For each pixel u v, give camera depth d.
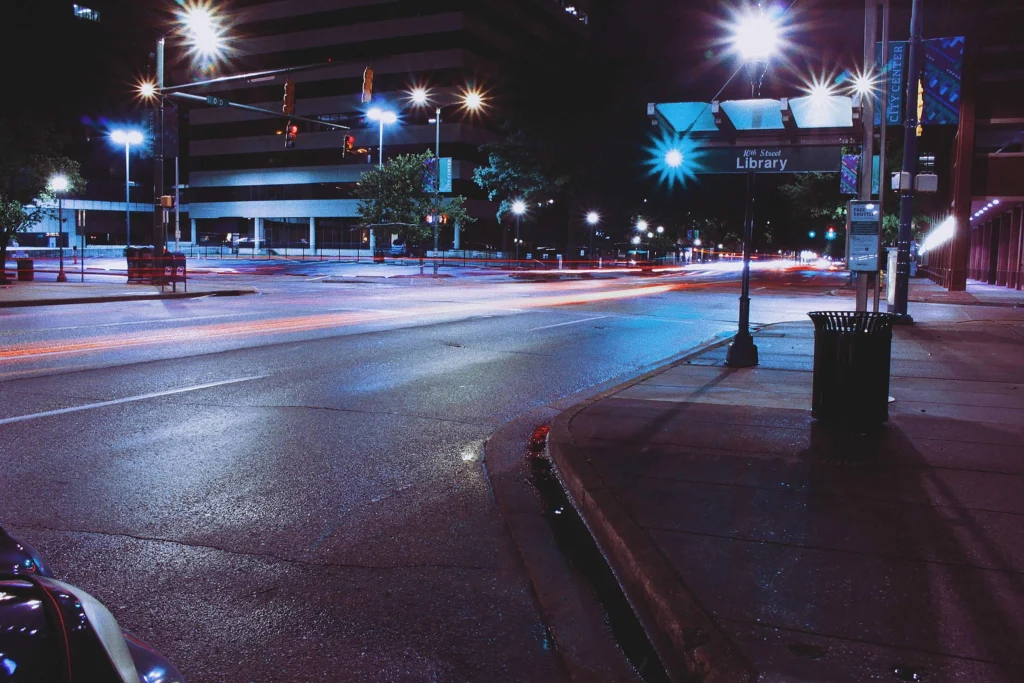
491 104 80.12
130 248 31.30
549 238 87.88
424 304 24.95
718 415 8.09
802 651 3.36
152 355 12.92
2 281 31.78
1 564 2.02
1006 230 43.41
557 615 4.02
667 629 3.66
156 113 29.97
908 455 6.50
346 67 82.81
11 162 46.41
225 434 7.76
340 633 3.81
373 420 8.49
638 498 5.37
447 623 3.94
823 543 4.58
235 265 59.69
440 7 77.50
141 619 3.92
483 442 7.61
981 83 36.12
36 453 6.93
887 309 22.50
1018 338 15.95
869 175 12.41
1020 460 6.35
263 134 88.75
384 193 66.56
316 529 5.23
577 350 14.45
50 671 1.65
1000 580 4.07
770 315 22.94
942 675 3.17
